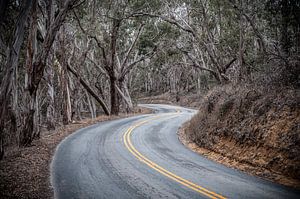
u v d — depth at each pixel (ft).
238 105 41.27
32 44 43.62
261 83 42.01
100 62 119.14
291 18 42.83
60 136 54.75
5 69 30.35
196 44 104.27
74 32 91.25
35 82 43.96
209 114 50.08
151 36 105.60
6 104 31.27
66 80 76.18
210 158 37.60
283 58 39.40
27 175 29.37
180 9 84.79
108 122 79.41
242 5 57.16
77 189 25.72
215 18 79.05
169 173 30.30
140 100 240.32
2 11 26.18
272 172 28.89
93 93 95.66
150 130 61.98
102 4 82.43
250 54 64.03
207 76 145.38
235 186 25.89
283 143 29.50
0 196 23.49
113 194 24.50
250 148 34.22
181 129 63.77
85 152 40.32
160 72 218.38
